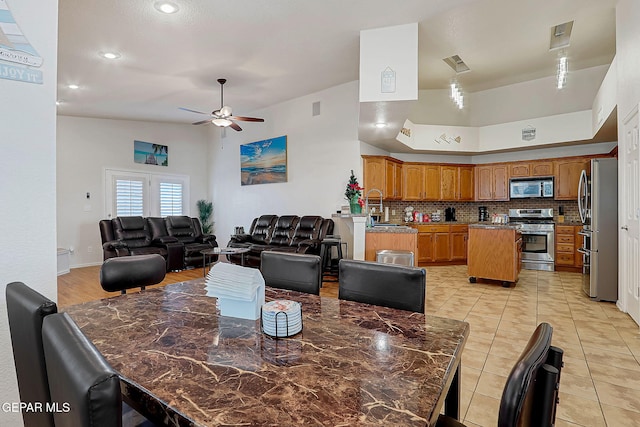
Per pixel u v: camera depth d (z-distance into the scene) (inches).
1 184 51.3
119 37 145.5
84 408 21.9
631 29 123.3
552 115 239.1
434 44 170.2
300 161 249.8
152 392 31.8
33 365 36.4
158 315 54.3
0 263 50.9
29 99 53.9
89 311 56.2
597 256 161.2
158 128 305.7
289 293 69.6
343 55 169.3
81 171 261.6
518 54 190.4
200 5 123.7
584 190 174.9
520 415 26.4
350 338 45.6
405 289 61.8
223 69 184.4
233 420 27.6
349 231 223.8
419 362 38.4
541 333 34.5
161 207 306.5
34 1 54.6
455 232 272.4
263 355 39.9
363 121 175.2
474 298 166.9
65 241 252.8
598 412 74.1
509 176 268.5
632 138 125.9
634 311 129.6
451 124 274.8
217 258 287.9
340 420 27.7
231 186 310.3
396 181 254.4
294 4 124.0
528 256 248.5
